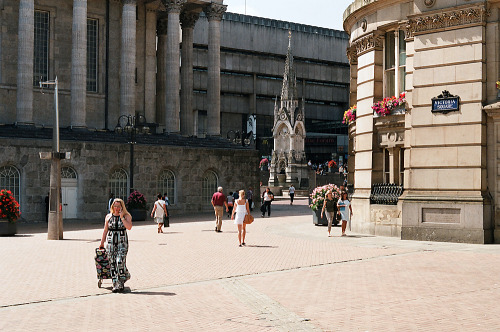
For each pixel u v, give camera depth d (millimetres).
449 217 22750
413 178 23703
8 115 51656
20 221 41594
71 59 52594
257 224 35469
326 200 26375
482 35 22172
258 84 115438
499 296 12680
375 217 26062
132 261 18953
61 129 51125
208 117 61750
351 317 10898
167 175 49719
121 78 54688
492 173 22328
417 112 23547
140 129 54156
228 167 53219
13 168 41969
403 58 25750
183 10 62688
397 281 14578
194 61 105875
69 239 27172
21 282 15070
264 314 11227
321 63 123625
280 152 92250
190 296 13141
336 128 120688
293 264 17875
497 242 22234
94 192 45094
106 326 10445
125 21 54594
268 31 115625
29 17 48938
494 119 22109
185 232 30406
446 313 11141
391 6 25703
